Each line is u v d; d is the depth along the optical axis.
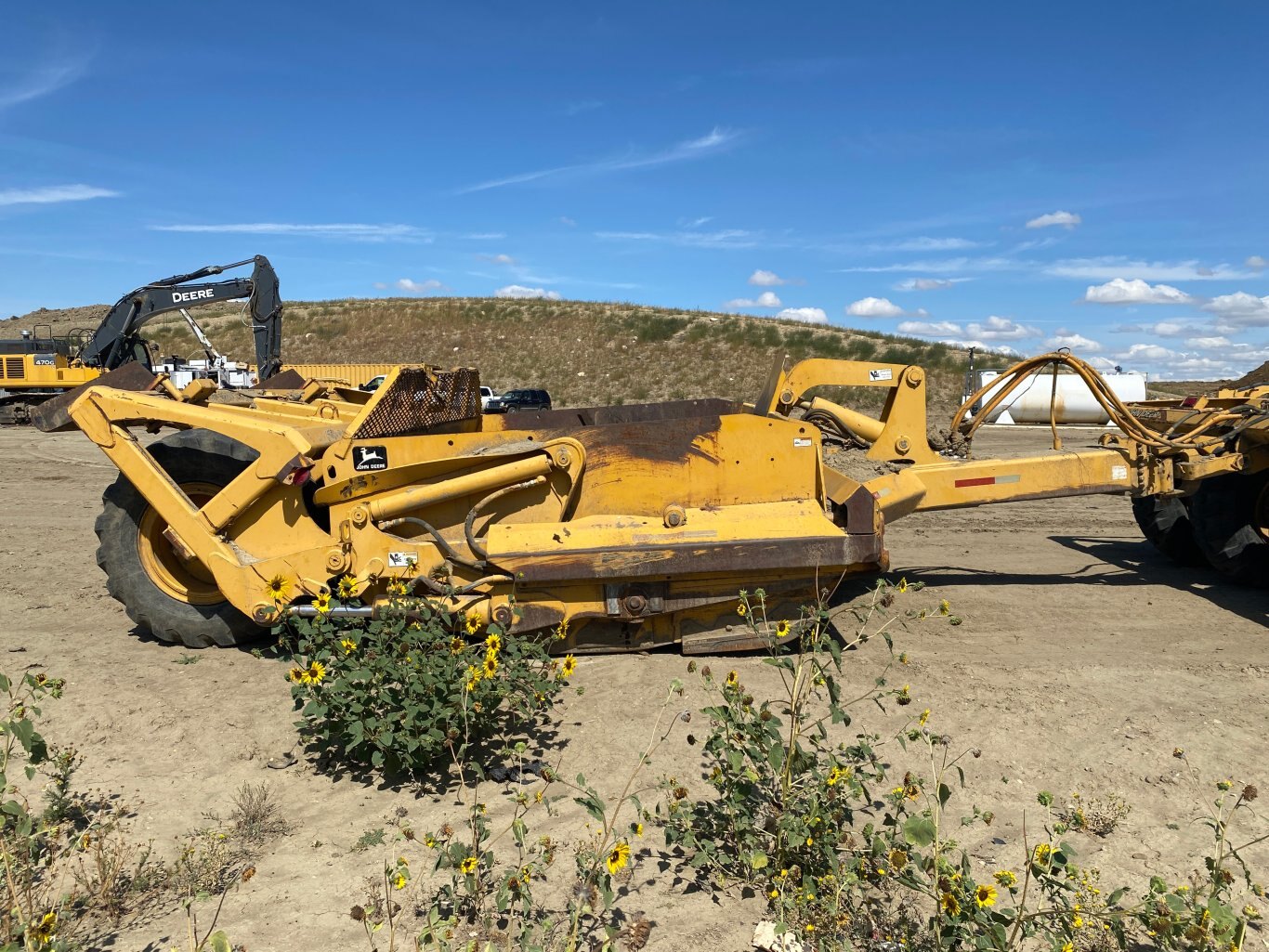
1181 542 8.09
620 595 5.15
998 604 6.85
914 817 2.71
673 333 54.38
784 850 3.11
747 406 7.17
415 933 2.88
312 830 3.54
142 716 4.57
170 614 5.58
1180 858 3.40
